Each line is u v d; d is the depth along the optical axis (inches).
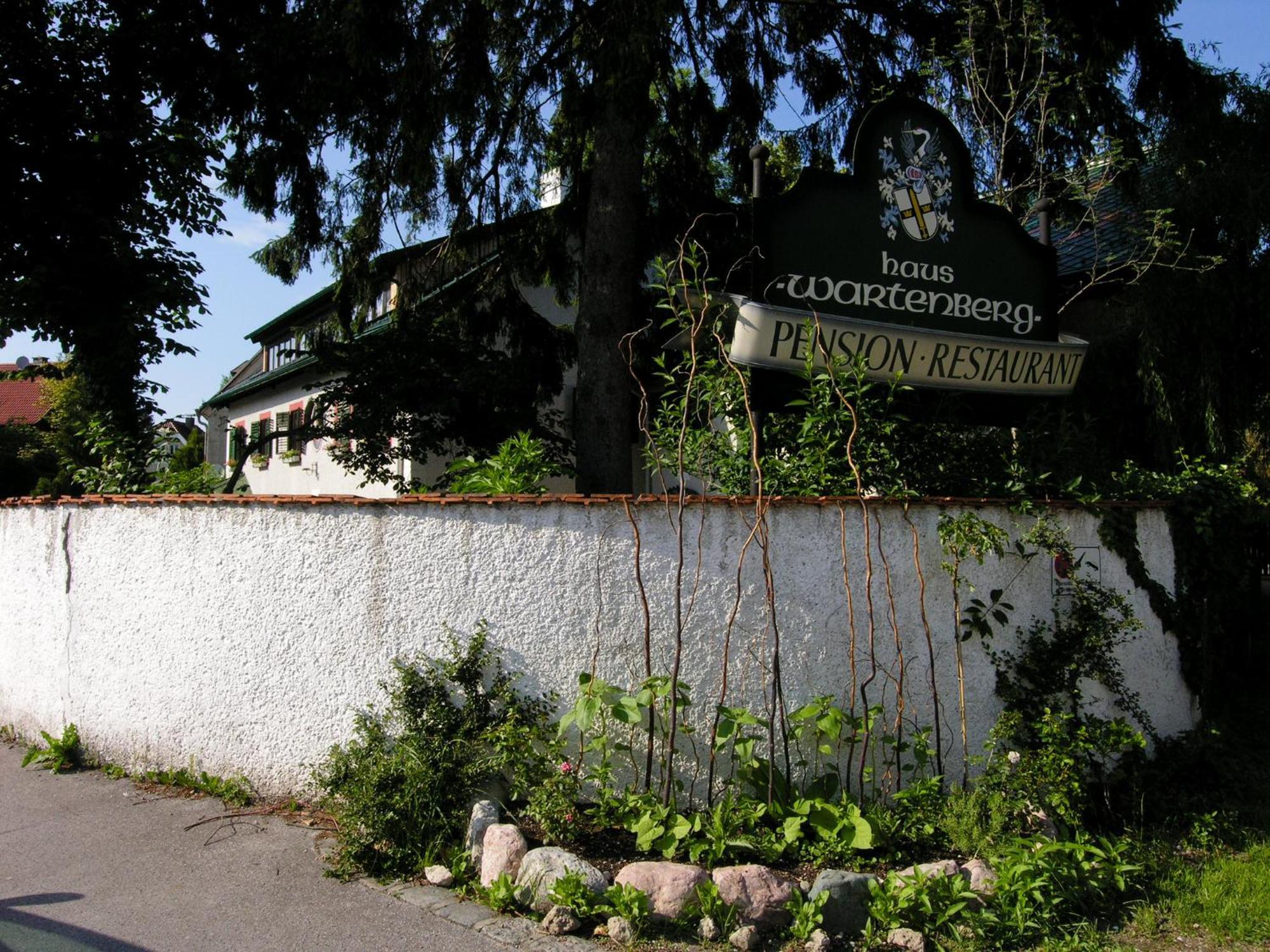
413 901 183.5
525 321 491.8
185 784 241.8
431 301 482.0
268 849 205.9
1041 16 372.2
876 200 279.9
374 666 222.1
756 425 244.8
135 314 385.7
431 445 457.1
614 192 412.5
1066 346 292.0
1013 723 228.7
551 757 210.2
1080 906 190.5
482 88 396.2
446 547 219.9
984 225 294.8
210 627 241.4
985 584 240.4
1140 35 377.7
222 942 167.0
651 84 393.7
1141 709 269.4
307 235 442.3
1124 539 269.7
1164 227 354.0
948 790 228.7
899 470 253.8
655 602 215.0
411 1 371.9
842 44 458.0
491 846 188.4
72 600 271.9
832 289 272.7
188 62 401.7
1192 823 237.1
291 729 229.8
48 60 395.2
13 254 392.5
